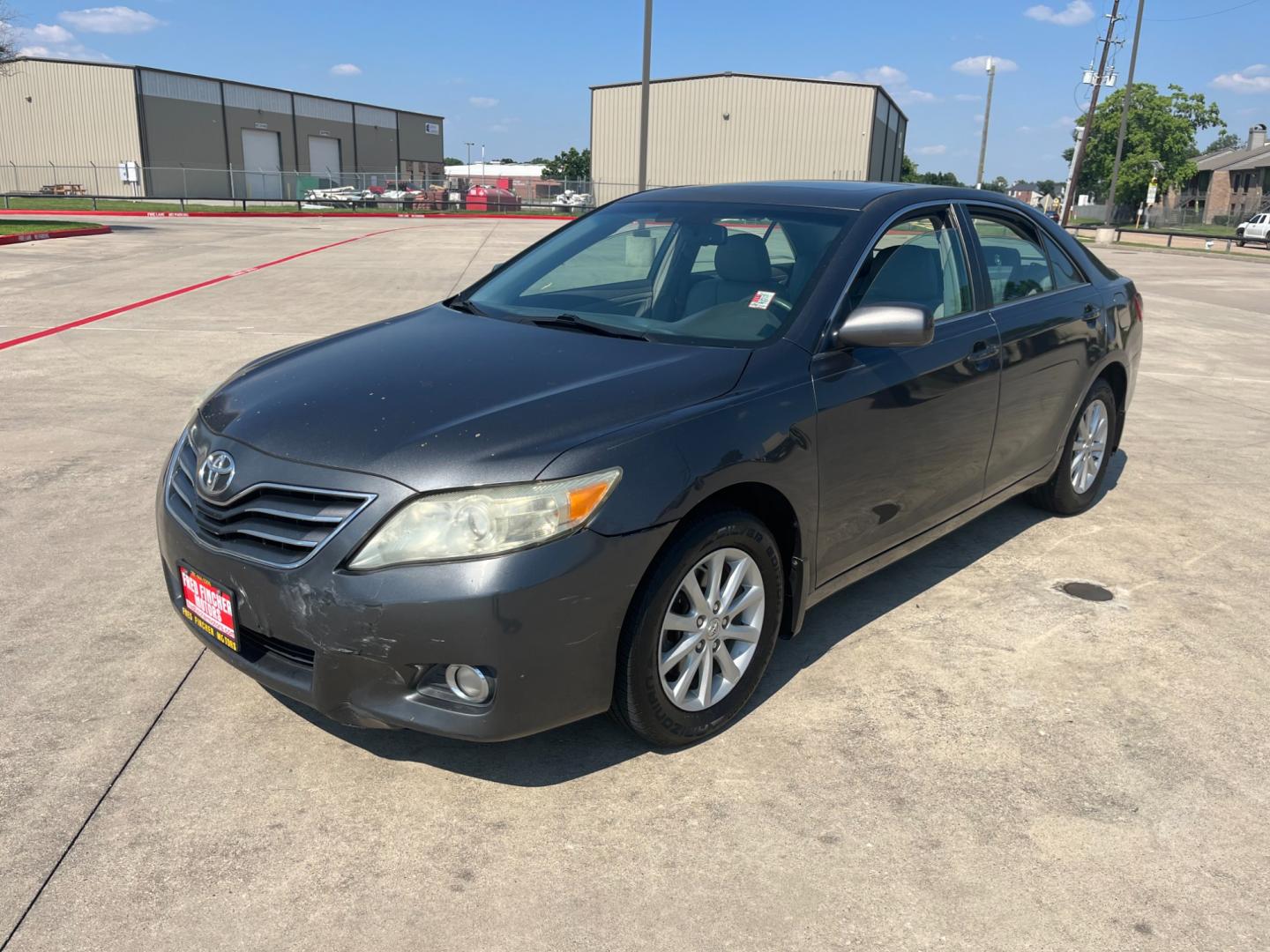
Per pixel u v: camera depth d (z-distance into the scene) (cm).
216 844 248
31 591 384
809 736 301
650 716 275
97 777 272
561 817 262
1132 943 223
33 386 721
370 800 267
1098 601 401
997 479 413
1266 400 805
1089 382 466
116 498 486
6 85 5284
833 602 396
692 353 306
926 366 349
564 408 266
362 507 244
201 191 4900
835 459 313
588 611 250
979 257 402
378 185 5228
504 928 223
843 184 406
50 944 216
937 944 221
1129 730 308
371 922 224
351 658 245
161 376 761
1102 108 6262
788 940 221
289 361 327
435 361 304
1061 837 258
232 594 262
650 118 5238
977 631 372
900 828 260
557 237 423
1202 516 506
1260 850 255
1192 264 2648
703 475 266
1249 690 334
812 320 320
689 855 248
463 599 237
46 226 2389
